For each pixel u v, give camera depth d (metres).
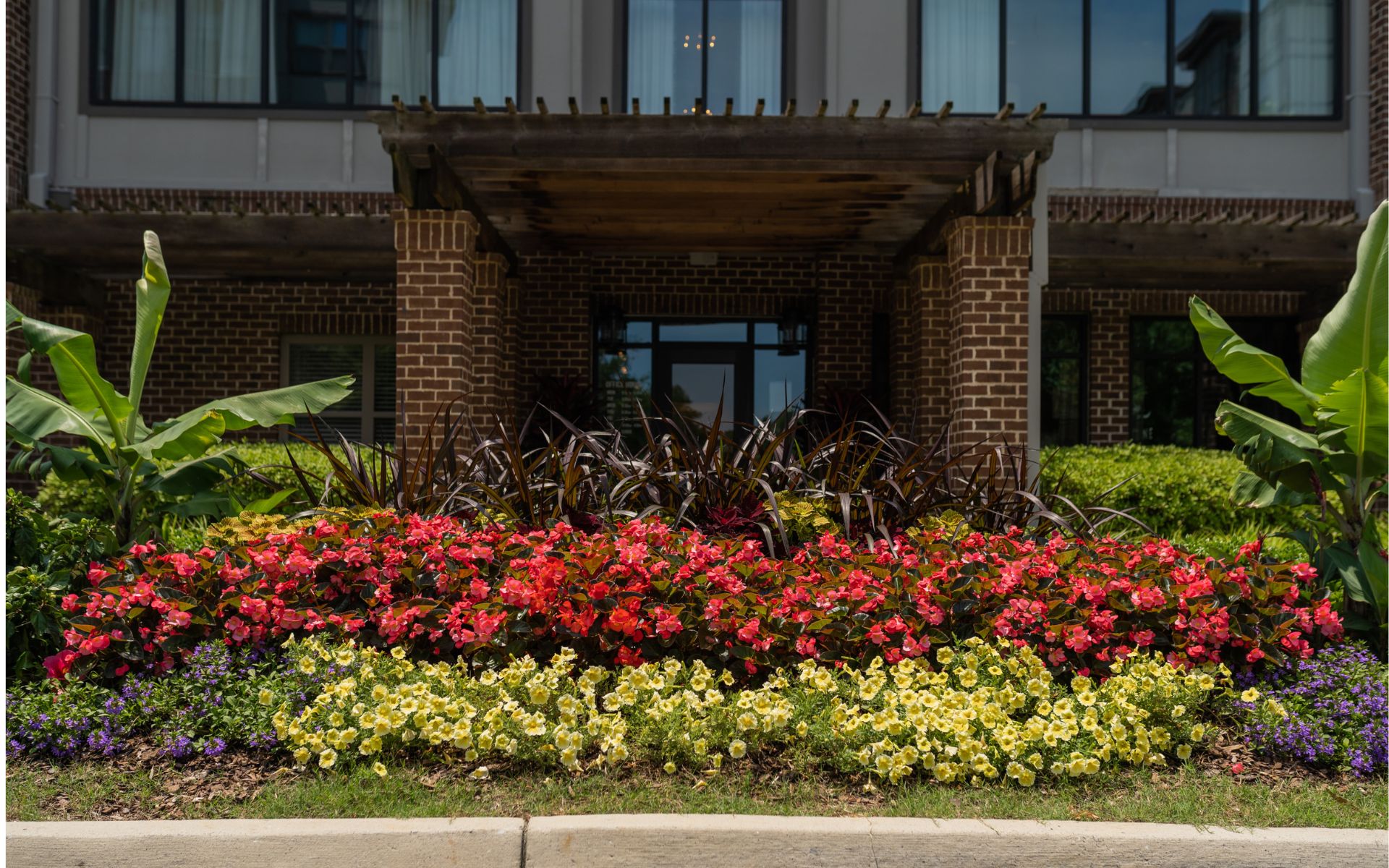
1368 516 5.35
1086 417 12.51
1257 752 4.03
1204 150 12.03
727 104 7.94
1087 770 3.64
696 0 12.23
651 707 3.86
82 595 4.67
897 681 4.07
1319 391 5.69
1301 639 4.58
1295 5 12.11
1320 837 3.16
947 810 3.36
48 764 3.74
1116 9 12.11
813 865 3.10
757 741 3.77
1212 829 3.21
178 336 12.37
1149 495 8.66
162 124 11.84
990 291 8.41
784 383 12.73
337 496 6.77
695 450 6.08
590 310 12.15
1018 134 7.95
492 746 3.63
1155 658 4.43
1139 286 12.20
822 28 12.11
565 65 11.90
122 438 5.83
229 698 3.94
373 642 4.38
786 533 5.73
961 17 12.10
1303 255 10.02
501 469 6.68
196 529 6.95
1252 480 5.91
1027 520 6.17
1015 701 4.01
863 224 10.63
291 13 12.02
